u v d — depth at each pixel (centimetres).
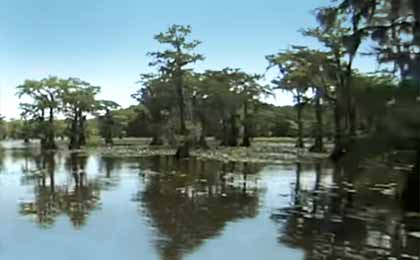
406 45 2047
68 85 7881
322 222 1636
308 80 4766
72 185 2641
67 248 1337
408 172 1906
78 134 8106
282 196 2192
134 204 2006
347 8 2478
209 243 1380
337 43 4391
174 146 6719
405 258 1230
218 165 3800
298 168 3481
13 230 1539
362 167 2062
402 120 1566
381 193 2167
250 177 2941
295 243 1377
